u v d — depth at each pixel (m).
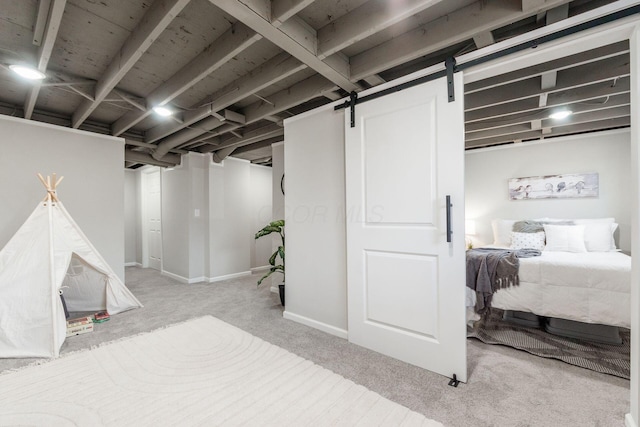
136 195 6.40
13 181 2.99
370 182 2.22
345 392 1.71
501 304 2.48
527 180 4.35
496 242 4.32
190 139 3.88
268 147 4.46
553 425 1.43
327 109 2.57
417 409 1.55
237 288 4.30
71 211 3.35
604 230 3.41
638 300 1.32
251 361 2.08
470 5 1.67
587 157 3.96
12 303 2.24
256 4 1.50
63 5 1.49
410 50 1.91
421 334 1.98
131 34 1.93
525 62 1.68
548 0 1.43
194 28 1.91
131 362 2.08
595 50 1.95
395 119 2.08
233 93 2.60
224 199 4.98
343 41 1.79
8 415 1.52
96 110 3.25
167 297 3.81
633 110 1.36
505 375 1.88
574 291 2.22
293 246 2.91
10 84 2.59
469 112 3.12
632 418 1.37
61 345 2.31
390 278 2.12
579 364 1.98
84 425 1.44
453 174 1.83
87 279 3.08
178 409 1.56
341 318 2.51
